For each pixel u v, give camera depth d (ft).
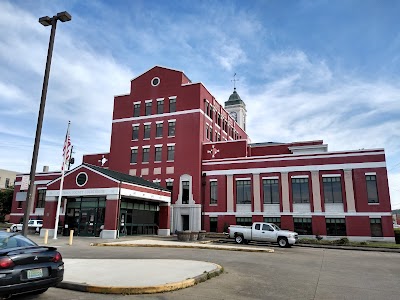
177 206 126.82
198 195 125.18
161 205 124.26
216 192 126.21
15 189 158.61
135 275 33.01
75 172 100.22
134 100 145.38
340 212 107.55
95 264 40.81
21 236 28.32
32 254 24.07
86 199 100.27
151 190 111.65
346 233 105.40
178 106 136.36
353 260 57.62
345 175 109.29
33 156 41.83
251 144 180.14
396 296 29.09
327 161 112.57
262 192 118.93
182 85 137.80
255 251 65.62
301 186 114.42
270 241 85.10
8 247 25.49
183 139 132.36
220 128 156.04
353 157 109.70
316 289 31.22
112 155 143.02
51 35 46.60
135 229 109.19
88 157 155.74
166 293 27.66
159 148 136.26
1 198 201.57
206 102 140.97
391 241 100.07
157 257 52.06
